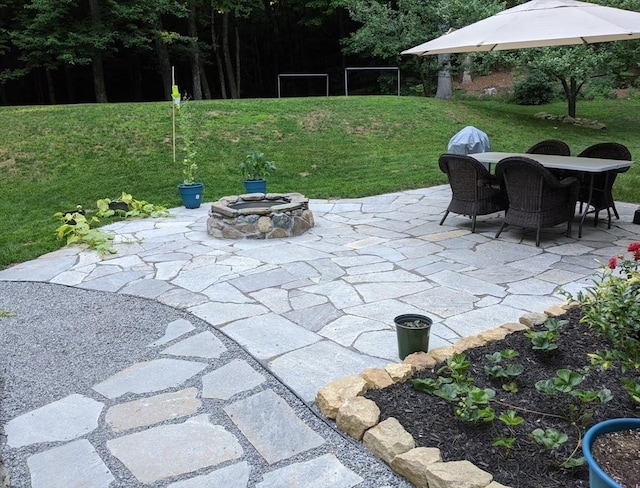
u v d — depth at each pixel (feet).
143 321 11.65
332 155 32.48
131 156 30.01
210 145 32.09
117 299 13.04
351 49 66.03
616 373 8.46
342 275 14.24
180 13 55.06
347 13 71.87
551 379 7.58
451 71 49.11
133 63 70.64
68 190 26.07
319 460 6.96
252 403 8.31
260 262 15.58
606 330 7.50
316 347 10.09
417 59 50.47
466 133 22.80
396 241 17.63
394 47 48.01
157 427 7.79
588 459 5.28
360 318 11.40
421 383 8.01
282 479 6.63
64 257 16.92
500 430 7.07
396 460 6.61
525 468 6.32
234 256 16.29
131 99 73.41
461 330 10.71
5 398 8.71
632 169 29.25
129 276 14.71
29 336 11.10
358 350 9.94
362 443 7.25
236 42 69.82
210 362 9.67
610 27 14.38
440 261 15.30
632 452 6.06
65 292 13.71
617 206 22.36
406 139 36.27
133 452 7.23
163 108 36.37
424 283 13.48
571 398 7.75
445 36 17.88
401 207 23.00
